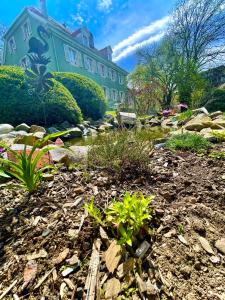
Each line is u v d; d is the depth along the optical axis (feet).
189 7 39.65
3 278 2.65
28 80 17.22
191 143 7.48
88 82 25.57
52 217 3.61
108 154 5.87
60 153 6.51
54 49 35.53
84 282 2.46
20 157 4.42
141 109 21.57
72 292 2.37
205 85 35.91
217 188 4.34
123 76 64.44
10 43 43.19
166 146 7.88
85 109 24.35
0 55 51.01
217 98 29.48
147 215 2.98
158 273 2.50
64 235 3.15
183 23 40.93
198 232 3.13
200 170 5.36
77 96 24.00
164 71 40.42
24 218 3.70
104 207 3.74
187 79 36.40
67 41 38.93
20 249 3.04
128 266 2.59
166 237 3.01
